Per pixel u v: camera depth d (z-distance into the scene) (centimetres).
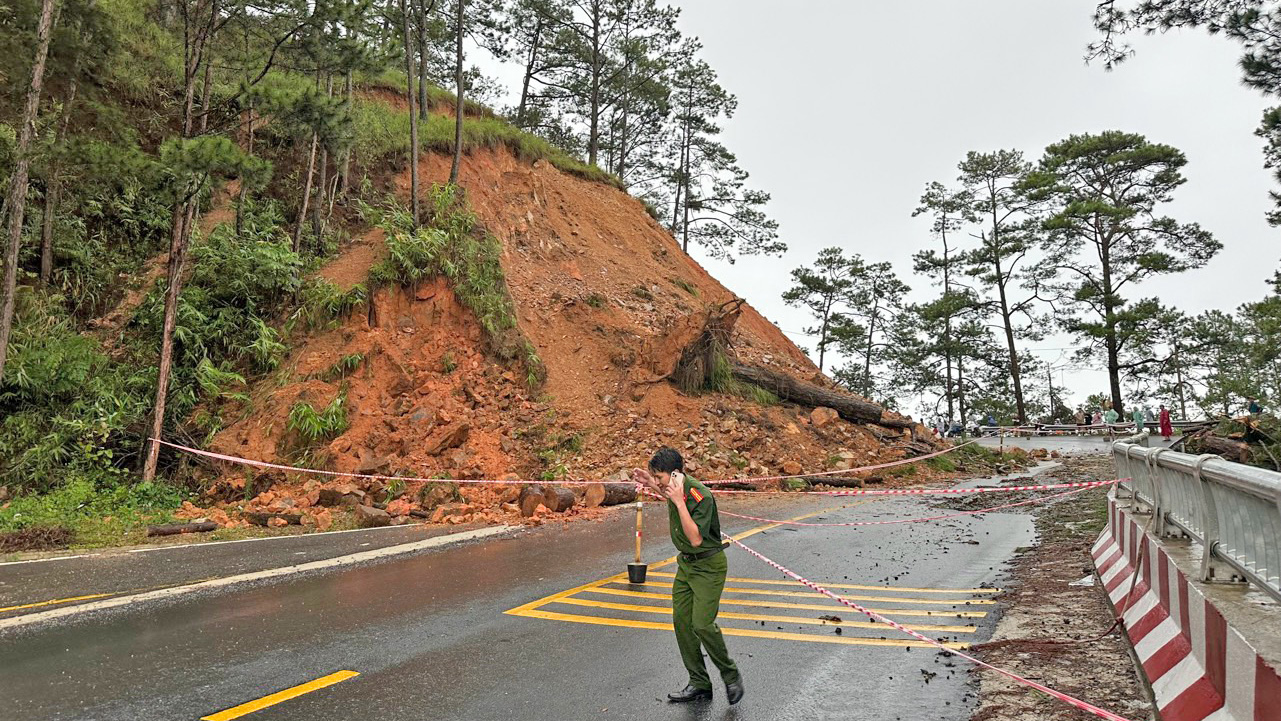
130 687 466
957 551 934
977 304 4550
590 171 3045
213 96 1941
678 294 2577
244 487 1308
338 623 616
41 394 1361
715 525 457
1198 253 3956
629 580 773
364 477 1298
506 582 770
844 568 836
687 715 426
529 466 1461
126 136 1403
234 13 1452
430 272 1700
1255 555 370
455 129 2383
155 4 2159
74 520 1098
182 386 1478
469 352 1661
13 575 795
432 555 921
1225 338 3744
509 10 3347
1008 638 557
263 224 1861
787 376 2047
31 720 413
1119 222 4031
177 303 1499
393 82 2622
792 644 559
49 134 1453
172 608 663
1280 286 2720
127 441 1340
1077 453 2770
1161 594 505
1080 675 469
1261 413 1441
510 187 2456
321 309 1608
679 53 3725
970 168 4578
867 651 539
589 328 1925
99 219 1775
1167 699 395
